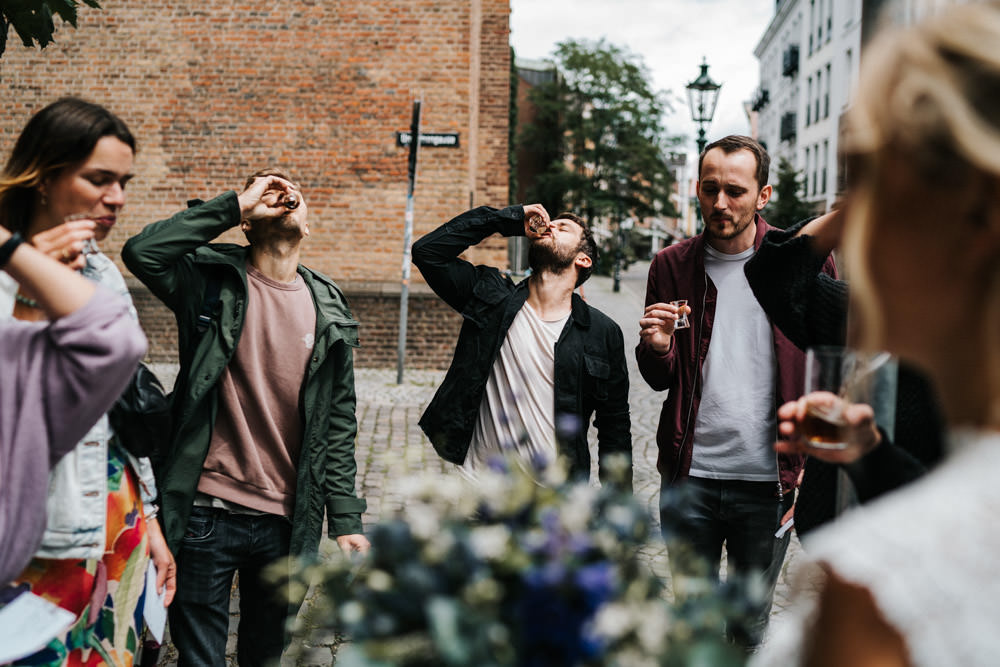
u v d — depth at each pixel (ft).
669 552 4.19
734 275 10.18
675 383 10.27
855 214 2.51
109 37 36.32
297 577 4.51
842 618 2.31
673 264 10.50
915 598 2.21
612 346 9.87
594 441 25.05
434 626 3.31
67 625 5.77
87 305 5.62
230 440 8.96
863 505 4.79
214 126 36.58
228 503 8.91
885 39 2.55
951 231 2.33
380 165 36.58
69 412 5.69
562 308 9.70
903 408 5.89
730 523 10.15
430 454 22.30
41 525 5.70
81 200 6.40
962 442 2.45
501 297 9.80
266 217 8.87
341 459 9.52
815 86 132.46
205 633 8.91
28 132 6.38
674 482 10.18
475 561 3.58
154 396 6.91
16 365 5.61
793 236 8.19
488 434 9.55
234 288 8.96
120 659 6.90
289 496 9.16
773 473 9.87
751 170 9.87
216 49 36.35
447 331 36.50
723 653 3.41
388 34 36.22
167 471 8.66
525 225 9.70
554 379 9.43
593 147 140.26
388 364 36.60
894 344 2.52
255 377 8.93
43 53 36.32
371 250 36.81
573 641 3.32
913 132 2.33
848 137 2.54
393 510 4.08
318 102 36.47
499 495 3.97
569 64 138.62
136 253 8.20
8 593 6.01
